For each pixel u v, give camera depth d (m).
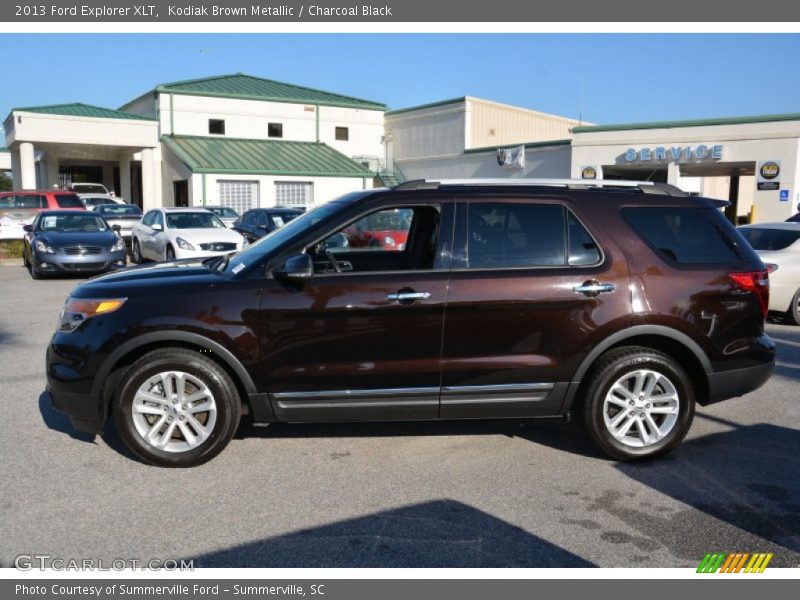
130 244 22.45
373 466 4.75
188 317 4.50
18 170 35.03
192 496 4.24
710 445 5.25
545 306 4.65
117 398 4.56
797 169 24.38
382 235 5.24
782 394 6.62
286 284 4.57
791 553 3.65
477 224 4.75
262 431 5.43
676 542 3.75
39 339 8.66
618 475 4.65
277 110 38.06
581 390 4.87
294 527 3.86
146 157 34.19
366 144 40.84
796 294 10.16
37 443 5.09
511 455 4.99
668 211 4.95
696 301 4.78
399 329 4.59
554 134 39.72
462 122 35.22
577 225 4.80
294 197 35.25
